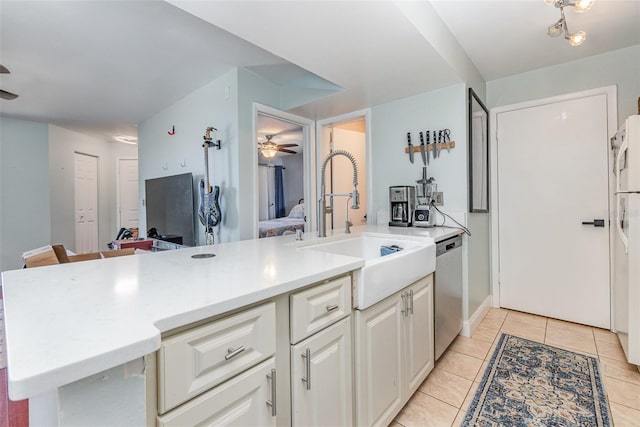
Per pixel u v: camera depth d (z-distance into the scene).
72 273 1.03
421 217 2.54
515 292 2.90
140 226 4.66
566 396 1.62
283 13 1.50
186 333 0.67
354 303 1.20
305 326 0.98
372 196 3.03
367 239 2.16
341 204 3.72
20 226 4.34
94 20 1.99
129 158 6.20
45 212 4.55
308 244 1.77
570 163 2.60
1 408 0.90
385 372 1.35
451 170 2.50
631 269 1.78
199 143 3.25
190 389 0.67
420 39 1.75
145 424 0.58
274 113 3.03
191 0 1.39
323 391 1.05
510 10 1.89
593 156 2.50
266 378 0.85
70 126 4.78
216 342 0.73
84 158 5.43
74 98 3.48
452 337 2.12
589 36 2.19
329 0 1.40
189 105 3.39
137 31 2.13
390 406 1.38
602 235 2.48
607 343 2.22
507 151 2.90
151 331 0.57
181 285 0.87
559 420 1.45
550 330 2.47
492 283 3.02
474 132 2.58
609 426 1.40
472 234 2.51
